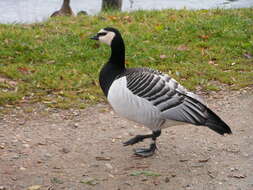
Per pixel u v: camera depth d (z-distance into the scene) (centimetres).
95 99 870
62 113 812
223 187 592
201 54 1089
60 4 2017
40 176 611
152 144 673
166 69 1002
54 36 1143
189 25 1243
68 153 679
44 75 944
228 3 2055
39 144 702
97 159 664
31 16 1789
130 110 625
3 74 940
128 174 623
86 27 1235
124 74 643
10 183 590
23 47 1058
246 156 676
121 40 661
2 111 802
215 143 719
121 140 728
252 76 986
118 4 1574
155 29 1225
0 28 1177
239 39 1177
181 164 653
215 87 927
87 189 584
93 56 1051
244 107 849
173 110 610
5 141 704
